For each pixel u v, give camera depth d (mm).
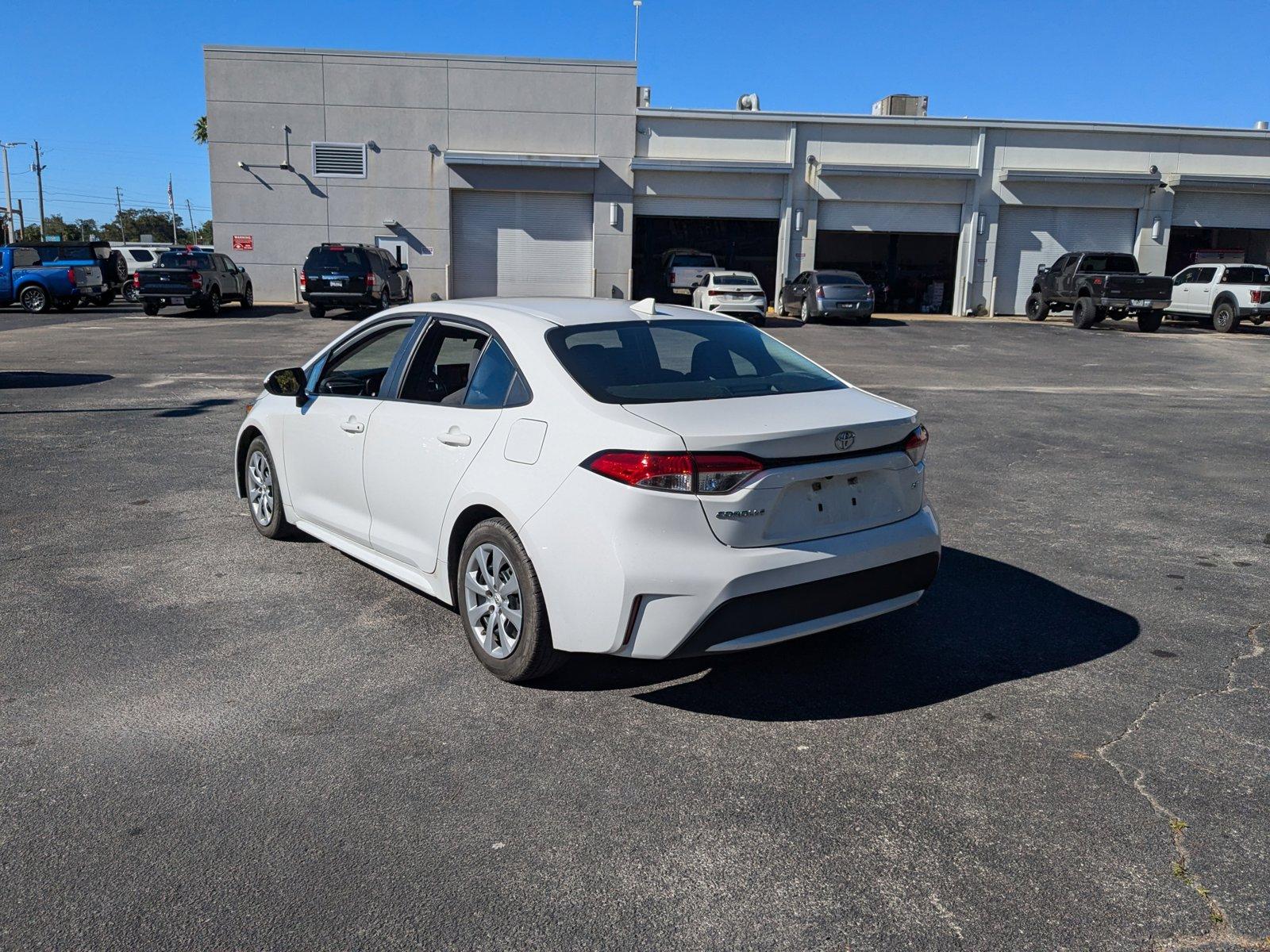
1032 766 3426
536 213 32000
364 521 4914
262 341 19062
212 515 6555
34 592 5055
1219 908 2658
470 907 2645
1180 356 20656
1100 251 29656
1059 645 4559
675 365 4125
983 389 14758
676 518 3475
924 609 5031
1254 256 33750
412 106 30750
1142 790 3266
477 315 4488
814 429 3635
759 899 2691
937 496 7621
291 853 2875
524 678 3967
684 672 4211
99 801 3129
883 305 34219
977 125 31266
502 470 3906
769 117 31062
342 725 3676
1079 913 2637
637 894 2707
